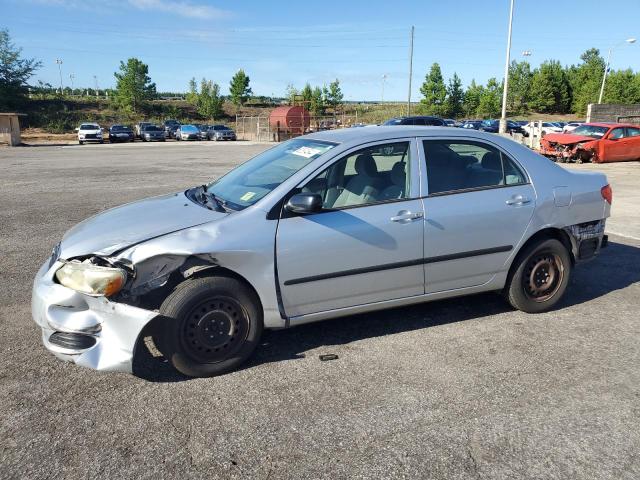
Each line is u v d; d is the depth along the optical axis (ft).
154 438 9.51
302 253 12.05
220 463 8.86
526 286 15.01
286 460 8.94
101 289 10.73
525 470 8.70
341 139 13.55
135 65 236.02
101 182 44.93
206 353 11.58
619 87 237.45
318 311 12.72
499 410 10.43
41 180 46.47
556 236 15.57
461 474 8.59
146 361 12.44
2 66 197.47
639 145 63.67
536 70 280.31
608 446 9.33
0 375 11.67
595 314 15.37
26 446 9.24
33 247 22.67
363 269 12.76
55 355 11.35
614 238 24.70
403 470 8.68
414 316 15.12
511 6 91.66
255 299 11.95
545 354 12.82
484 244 14.06
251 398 10.85
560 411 10.41
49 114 202.18
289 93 257.96
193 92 287.48
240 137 169.07
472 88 251.39
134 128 174.50
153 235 11.42
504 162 14.66
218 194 13.78
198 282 11.30
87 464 8.80
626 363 12.39
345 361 12.45
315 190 12.53
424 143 13.80
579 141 62.23
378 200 13.07
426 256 13.41
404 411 10.37
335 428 9.83
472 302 16.22
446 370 12.01
